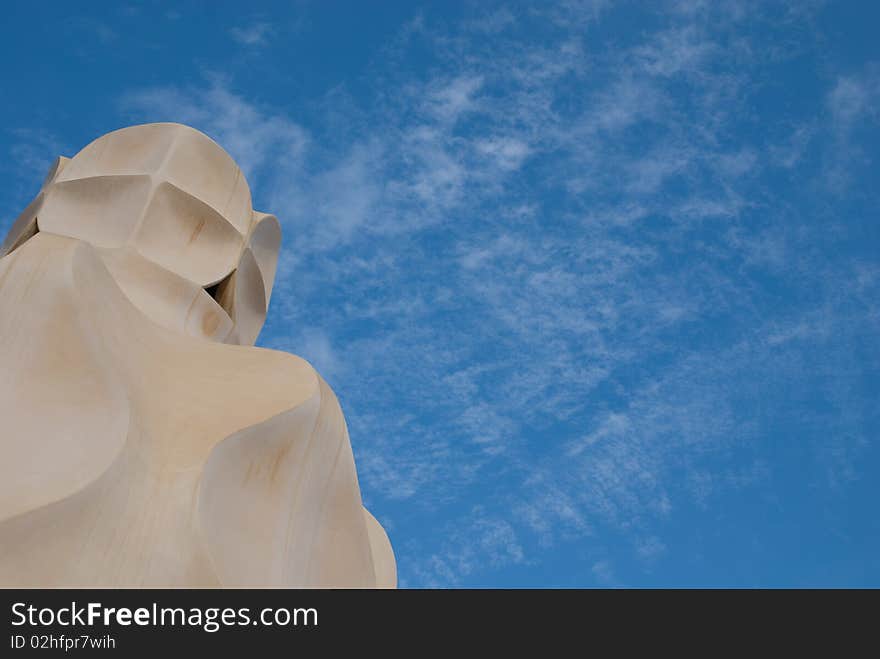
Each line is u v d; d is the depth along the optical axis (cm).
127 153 4056
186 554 2262
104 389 2419
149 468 2391
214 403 2653
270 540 2520
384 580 3111
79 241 2648
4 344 2411
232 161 4206
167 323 3450
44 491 2175
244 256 4078
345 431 2814
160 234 3844
